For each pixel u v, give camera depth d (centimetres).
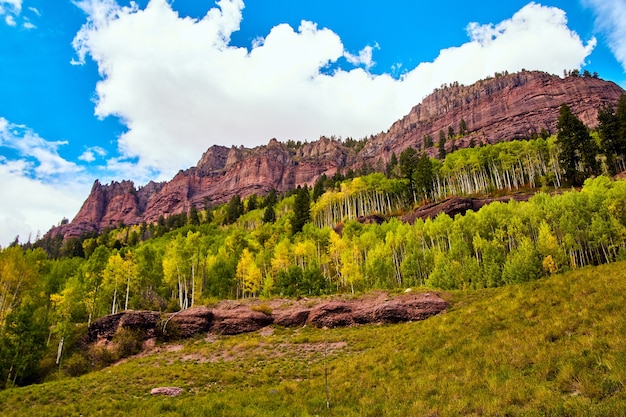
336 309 4559
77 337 4716
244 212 17562
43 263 7975
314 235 9075
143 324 4650
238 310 4925
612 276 2320
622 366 1348
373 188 12331
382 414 1627
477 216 7756
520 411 1298
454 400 1538
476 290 4375
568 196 6788
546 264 5416
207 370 3011
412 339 2647
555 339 1827
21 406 2384
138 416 1917
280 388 2309
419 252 7119
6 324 4081
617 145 9675
